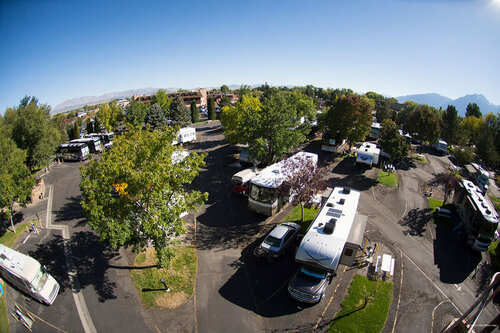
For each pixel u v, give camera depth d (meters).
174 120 59.81
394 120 68.75
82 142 41.59
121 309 13.71
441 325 12.69
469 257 17.80
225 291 14.75
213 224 21.28
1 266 14.37
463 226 20.61
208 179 30.53
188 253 17.84
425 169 35.56
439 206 24.81
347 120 37.31
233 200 25.28
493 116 47.72
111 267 16.67
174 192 15.97
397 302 13.96
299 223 21.08
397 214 23.23
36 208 24.47
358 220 17.33
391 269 15.62
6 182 19.80
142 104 64.50
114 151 14.93
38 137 30.75
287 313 13.34
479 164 39.12
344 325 12.55
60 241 19.42
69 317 13.33
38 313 13.57
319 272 14.27
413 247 18.72
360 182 29.98
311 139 49.28
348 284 15.09
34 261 14.70
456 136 47.91
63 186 29.34
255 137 27.83
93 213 13.16
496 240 19.08
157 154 15.24
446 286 15.23
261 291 14.74
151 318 13.19
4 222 21.23
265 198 21.00
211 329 12.53
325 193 24.25
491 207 19.53
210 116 76.69
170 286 15.09
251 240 19.22
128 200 14.39
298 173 19.86
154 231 13.48
